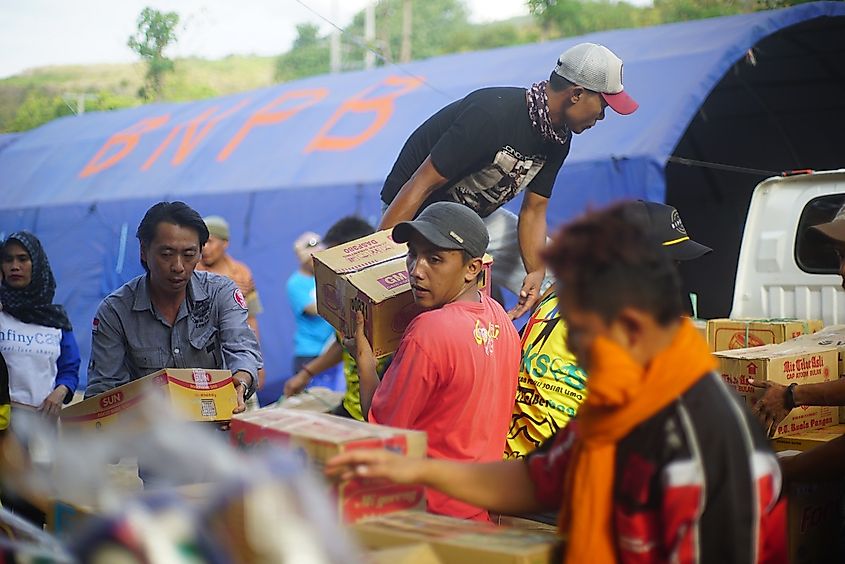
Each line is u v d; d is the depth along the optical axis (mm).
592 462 1925
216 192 12062
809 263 5855
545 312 3699
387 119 11797
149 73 27953
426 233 3170
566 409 3504
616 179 8422
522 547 2057
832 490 2867
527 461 2244
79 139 15914
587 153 8633
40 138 17062
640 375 1874
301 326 8086
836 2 9117
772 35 9328
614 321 1870
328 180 11102
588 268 1874
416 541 2115
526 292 4254
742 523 1849
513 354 3367
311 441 2238
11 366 4828
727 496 1840
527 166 4258
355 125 12039
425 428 3113
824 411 3807
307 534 1812
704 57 8992
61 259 13477
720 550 1852
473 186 4316
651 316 1867
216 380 3383
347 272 3527
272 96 14391
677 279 1921
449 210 3250
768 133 11336
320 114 12734
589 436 1928
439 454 3115
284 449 2240
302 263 8156
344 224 6578
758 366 3559
